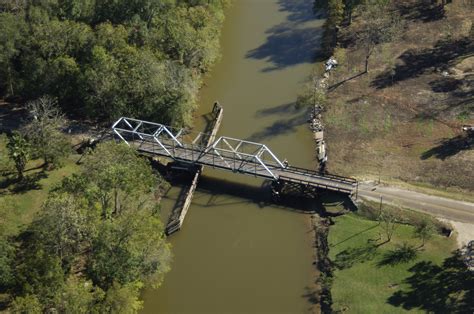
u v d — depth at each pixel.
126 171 92.69
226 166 110.31
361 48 146.12
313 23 161.62
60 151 110.69
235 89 137.62
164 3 137.50
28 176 111.19
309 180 106.88
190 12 139.50
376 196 104.06
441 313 84.25
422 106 125.25
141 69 120.31
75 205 85.94
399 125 121.38
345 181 106.31
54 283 81.06
